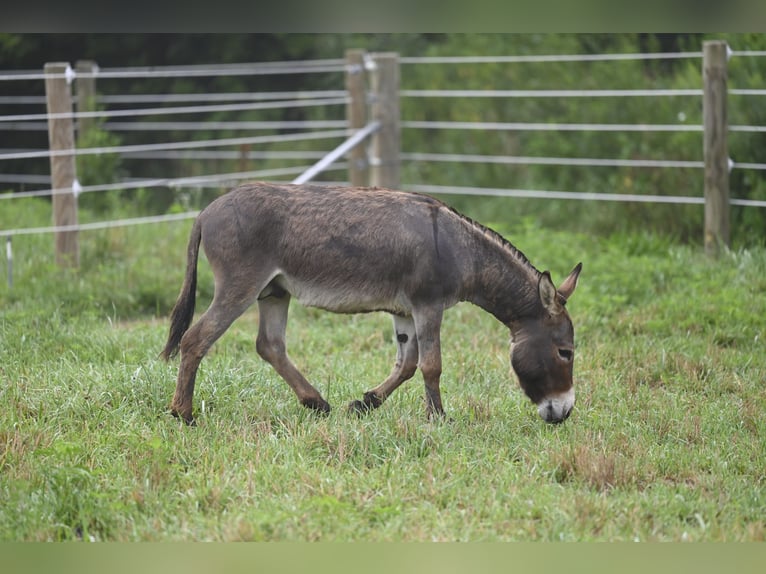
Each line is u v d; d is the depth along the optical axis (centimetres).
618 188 4603
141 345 2811
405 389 2578
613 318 3241
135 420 2264
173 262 3819
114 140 5084
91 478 1916
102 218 4631
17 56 5919
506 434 2262
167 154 6012
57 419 2247
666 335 3123
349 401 2495
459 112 5544
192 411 2317
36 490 1886
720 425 2380
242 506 1873
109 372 2502
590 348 2975
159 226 4269
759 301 3291
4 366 2564
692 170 4338
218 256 2277
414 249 2294
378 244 2284
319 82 6238
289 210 2283
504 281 2372
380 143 4388
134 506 1853
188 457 2092
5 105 6144
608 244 4034
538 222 4481
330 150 6159
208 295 3516
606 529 1820
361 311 2352
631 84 4966
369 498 1931
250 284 2273
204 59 6244
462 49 5919
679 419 2420
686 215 4188
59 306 3169
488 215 4966
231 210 2275
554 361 2348
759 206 3978
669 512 1889
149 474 1966
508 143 5338
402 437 2203
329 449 2148
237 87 6269
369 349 3052
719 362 2862
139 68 5972
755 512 1909
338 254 2283
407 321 2417
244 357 2834
